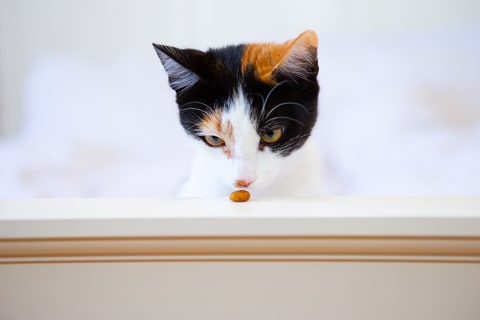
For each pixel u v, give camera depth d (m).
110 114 0.88
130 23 0.91
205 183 0.56
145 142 0.85
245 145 0.53
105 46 0.91
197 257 0.46
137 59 0.90
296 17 0.91
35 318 0.47
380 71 0.88
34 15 0.89
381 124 0.82
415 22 0.89
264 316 0.47
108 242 0.45
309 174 0.57
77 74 0.90
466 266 0.46
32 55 0.90
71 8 0.90
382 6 0.90
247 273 0.46
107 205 0.47
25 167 0.78
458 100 0.84
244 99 0.53
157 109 0.88
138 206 0.47
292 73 0.53
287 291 0.46
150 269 0.46
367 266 0.46
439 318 0.46
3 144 0.84
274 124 0.53
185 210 0.46
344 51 0.90
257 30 0.90
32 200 0.48
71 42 0.91
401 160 0.77
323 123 0.82
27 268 0.46
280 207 0.47
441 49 0.88
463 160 0.75
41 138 0.85
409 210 0.46
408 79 0.87
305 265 0.46
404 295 0.46
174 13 0.90
